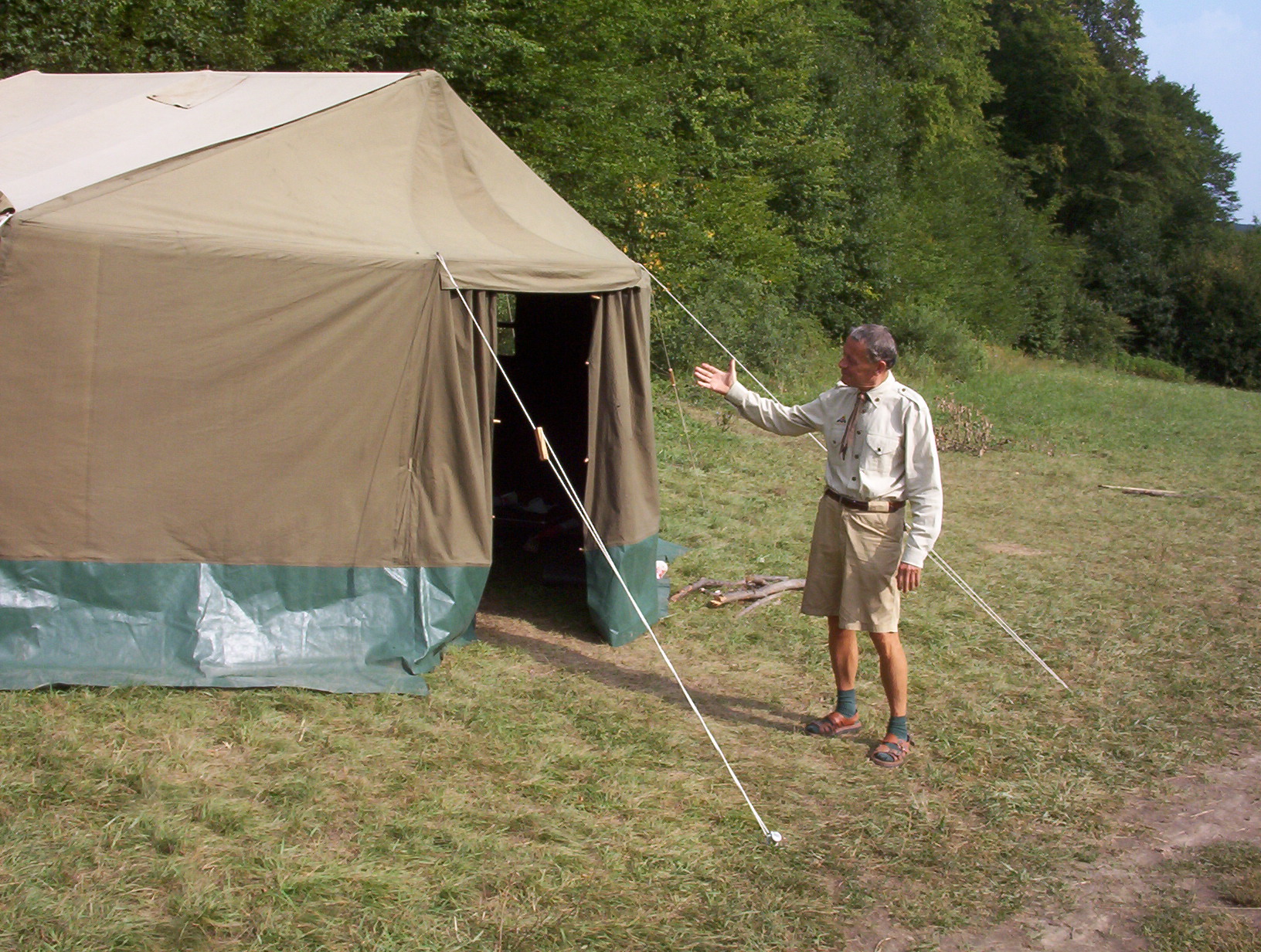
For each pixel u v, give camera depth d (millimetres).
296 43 10195
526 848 3525
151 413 4484
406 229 5066
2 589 4379
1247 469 12734
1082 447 13914
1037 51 38531
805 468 10891
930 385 19469
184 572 4586
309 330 4645
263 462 4641
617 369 5473
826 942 3166
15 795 3520
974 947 3201
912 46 28781
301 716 4328
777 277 17906
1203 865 3709
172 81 6172
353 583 4824
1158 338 38531
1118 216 38969
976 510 9711
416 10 11312
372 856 3379
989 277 28797
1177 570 7816
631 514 5535
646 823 3748
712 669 5324
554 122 12852
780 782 4141
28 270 4285
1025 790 4188
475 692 4742
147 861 3242
